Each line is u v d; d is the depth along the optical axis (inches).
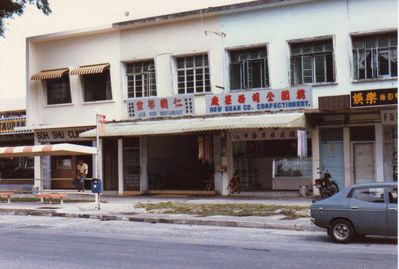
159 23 1071.6
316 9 931.3
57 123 1191.6
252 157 998.4
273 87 964.6
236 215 699.4
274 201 880.3
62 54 1185.4
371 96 818.2
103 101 1131.9
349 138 920.3
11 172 1293.1
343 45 909.8
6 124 1274.6
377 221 476.1
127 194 1107.9
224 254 433.7
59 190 1139.3
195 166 1115.9
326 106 856.3
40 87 1213.7
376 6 887.1
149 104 1045.8
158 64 1074.1
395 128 888.3
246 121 910.4
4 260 411.2
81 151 908.0
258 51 987.9
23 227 650.8
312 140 944.3
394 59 882.8
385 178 890.7
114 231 602.9
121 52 1114.7
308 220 637.3
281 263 390.6
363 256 420.5
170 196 1037.2
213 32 1015.0
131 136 1074.1
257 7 973.2
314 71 940.6
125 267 380.2
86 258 418.3
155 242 507.5
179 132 953.5
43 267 381.4
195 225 657.0
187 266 382.3
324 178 872.9
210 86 1023.6
